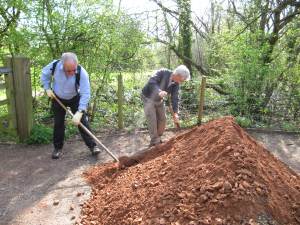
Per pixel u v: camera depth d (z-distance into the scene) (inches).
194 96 378.0
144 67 393.4
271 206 135.1
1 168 238.2
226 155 152.5
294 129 327.3
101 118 347.3
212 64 473.1
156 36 451.8
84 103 231.1
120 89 317.1
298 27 387.2
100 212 166.6
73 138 299.0
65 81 233.0
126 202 159.9
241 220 128.8
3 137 290.4
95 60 339.0
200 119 335.6
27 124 283.4
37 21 319.0
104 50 340.8
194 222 131.0
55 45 329.4
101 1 329.7
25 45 324.2
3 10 321.4
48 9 317.1
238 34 372.8
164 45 485.1
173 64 521.3
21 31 318.7
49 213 178.7
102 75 346.6
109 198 175.5
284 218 135.3
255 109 356.8
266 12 385.4
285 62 368.8
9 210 183.0
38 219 173.6
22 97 279.3
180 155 175.9
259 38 374.6
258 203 134.2
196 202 138.9
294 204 143.9
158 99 244.1
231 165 146.6
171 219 135.9
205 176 148.2
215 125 181.6
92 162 247.8
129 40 358.3
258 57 354.9
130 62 369.4
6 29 329.1
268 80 352.8
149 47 402.0
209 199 137.6
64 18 322.7
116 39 341.1
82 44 332.2
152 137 253.9
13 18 325.1
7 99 278.2
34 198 195.2
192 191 144.1
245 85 354.6
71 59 219.8
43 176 224.5
